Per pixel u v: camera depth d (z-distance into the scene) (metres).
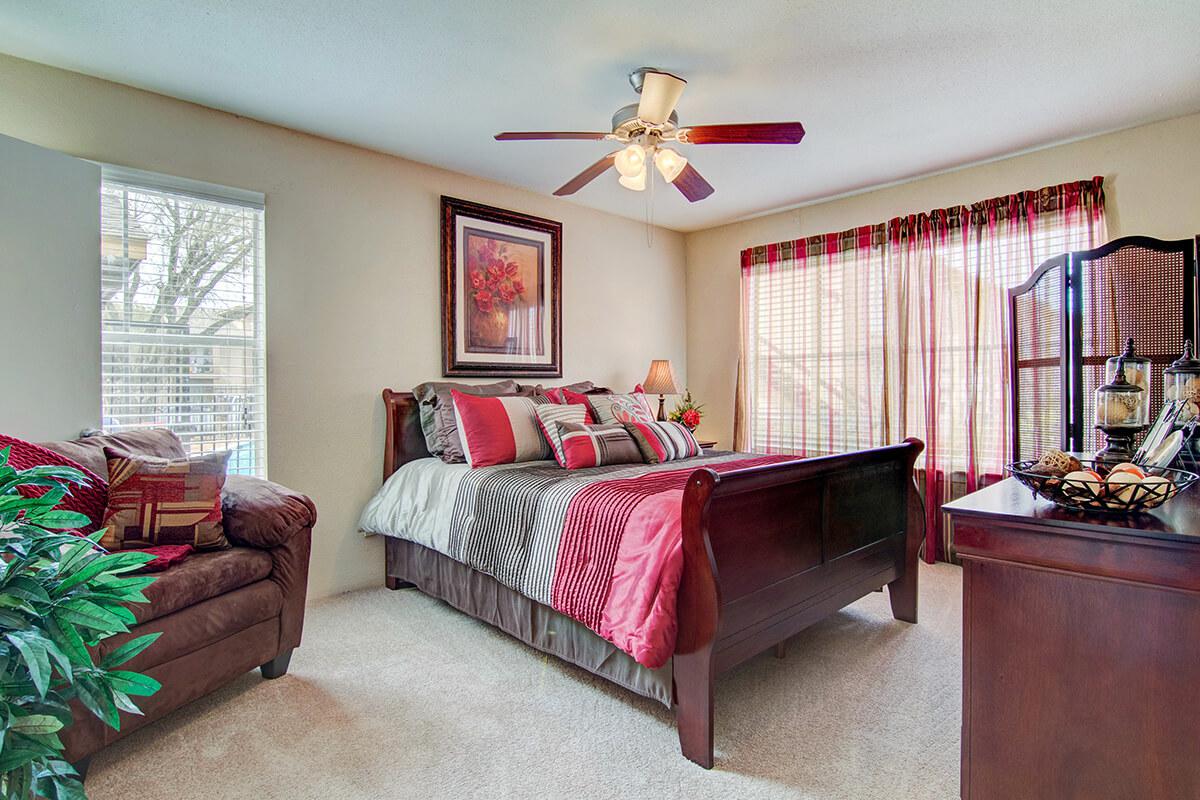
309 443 3.13
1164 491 1.26
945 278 3.75
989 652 1.41
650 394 4.69
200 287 2.82
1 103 2.34
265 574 2.22
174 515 2.08
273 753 1.83
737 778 1.73
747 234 4.81
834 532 2.46
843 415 4.21
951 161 3.57
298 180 3.09
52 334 2.27
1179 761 1.19
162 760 1.80
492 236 3.87
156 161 2.67
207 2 2.02
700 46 2.32
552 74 2.54
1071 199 3.28
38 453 1.98
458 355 3.70
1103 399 1.78
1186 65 2.48
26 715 1.04
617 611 1.91
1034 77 2.58
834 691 2.22
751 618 2.03
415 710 2.09
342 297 3.25
